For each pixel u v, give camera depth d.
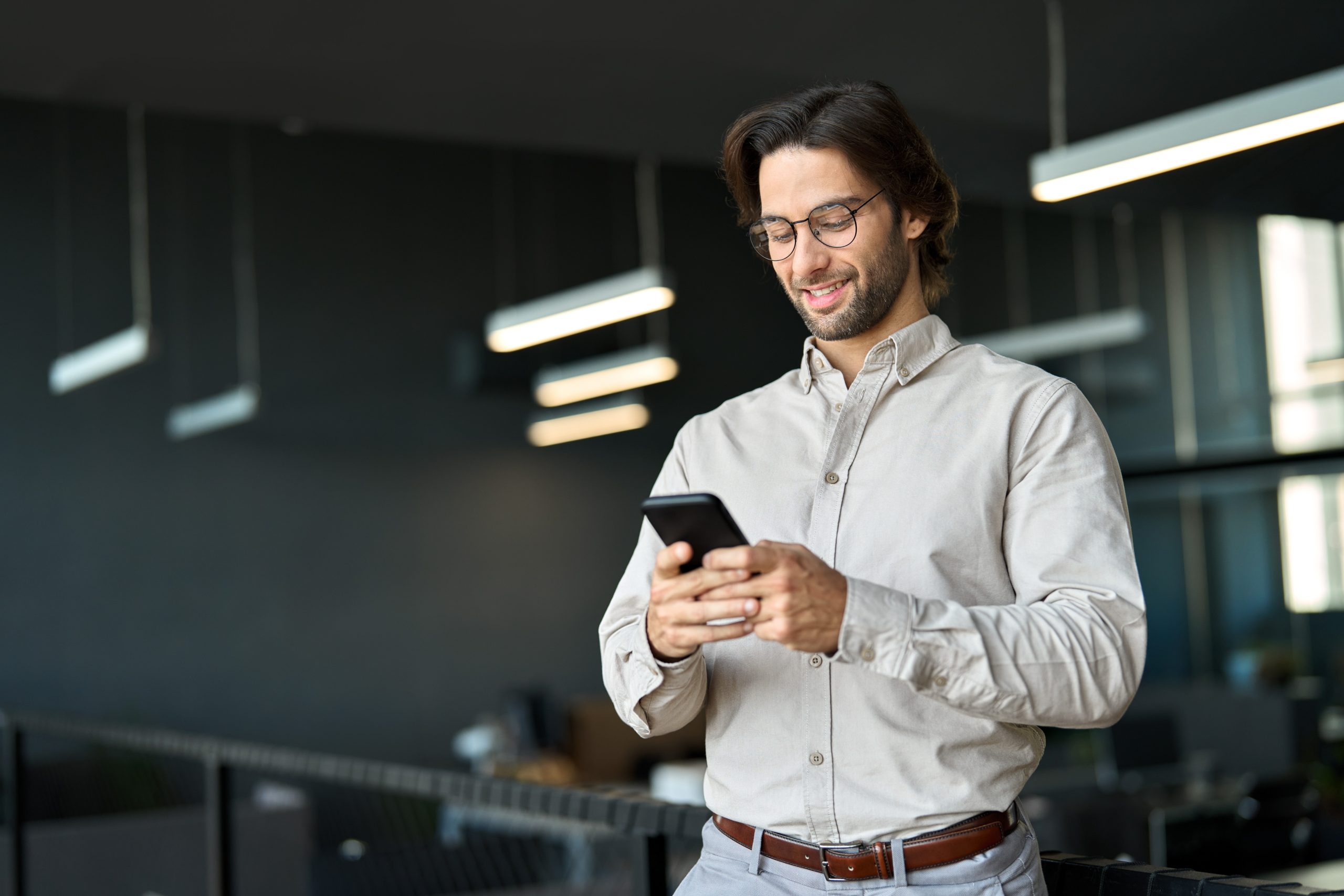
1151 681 9.39
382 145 8.15
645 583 1.07
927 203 1.02
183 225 7.48
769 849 0.97
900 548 0.93
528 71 3.42
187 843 4.25
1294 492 8.85
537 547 8.55
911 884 0.90
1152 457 8.45
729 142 1.05
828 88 1.02
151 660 7.20
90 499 7.09
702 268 9.17
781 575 0.82
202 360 7.47
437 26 3.09
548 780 6.53
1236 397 8.47
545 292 8.59
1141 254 9.36
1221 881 0.98
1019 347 6.39
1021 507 0.92
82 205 7.19
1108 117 3.84
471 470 8.36
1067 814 3.73
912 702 0.91
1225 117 2.68
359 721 7.80
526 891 3.18
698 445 1.09
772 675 0.97
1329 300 7.87
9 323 6.94
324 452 7.84
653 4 3.03
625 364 6.29
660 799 1.40
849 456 0.98
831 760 0.93
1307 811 4.20
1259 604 9.11
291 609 7.66
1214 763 6.64
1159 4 3.14
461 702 8.16
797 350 9.52
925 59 3.43
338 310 7.91
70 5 2.84
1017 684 0.81
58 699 6.91
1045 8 3.14
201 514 7.42
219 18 2.96
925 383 0.99
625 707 0.99
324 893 3.60
